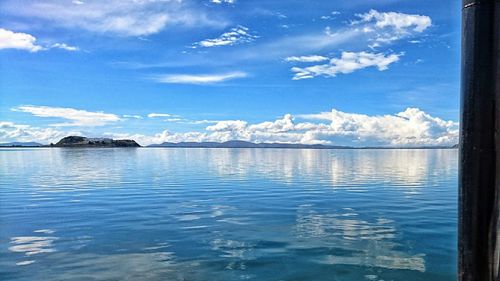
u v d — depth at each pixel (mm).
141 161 57000
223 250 9398
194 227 11961
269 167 42188
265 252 9188
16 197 19094
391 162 52312
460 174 2762
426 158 67000
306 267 8117
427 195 18641
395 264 8250
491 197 2627
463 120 2705
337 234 10805
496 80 2576
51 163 51562
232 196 19016
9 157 72500
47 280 7562
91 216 13969
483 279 2672
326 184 24172
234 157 73625
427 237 10336
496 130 2602
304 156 79125
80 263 8562
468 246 2717
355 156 78938
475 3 2590
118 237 10781
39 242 10336
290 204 16281
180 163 51156
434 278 7488
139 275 7785
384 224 12008
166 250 9469
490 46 2562
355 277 7551
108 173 34531
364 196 18469
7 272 8008
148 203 16953
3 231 11664
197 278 7617
